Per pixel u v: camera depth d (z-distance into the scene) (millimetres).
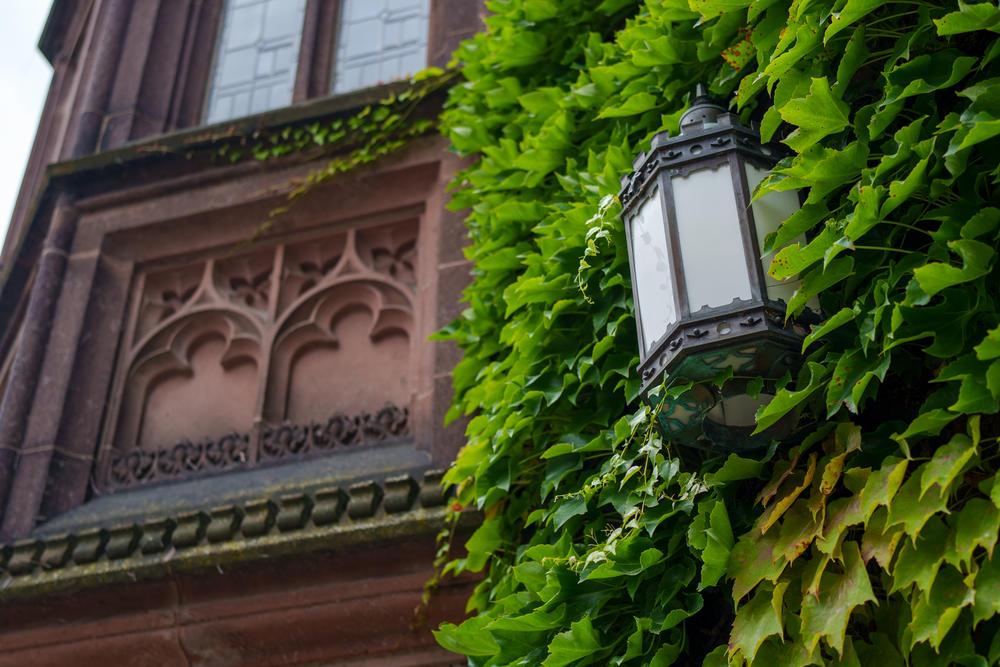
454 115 4438
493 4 4379
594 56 3846
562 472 2951
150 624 3916
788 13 2729
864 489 2160
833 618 2125
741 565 2354
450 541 3590
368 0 6477
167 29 6441
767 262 2432
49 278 5148
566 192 3553
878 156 2412
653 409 2520
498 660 2760
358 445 4359
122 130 5883
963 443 2043
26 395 4824
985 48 2469
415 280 4742
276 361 4715
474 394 3525
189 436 4699
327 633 3777
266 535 3791
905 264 2291
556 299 3119
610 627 2652
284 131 5180
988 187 2293
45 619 4020
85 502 4582
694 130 2609
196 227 5215
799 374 2379
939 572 2045
